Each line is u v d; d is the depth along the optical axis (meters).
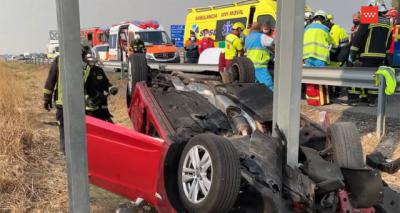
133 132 3.94
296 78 3.21
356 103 8.84
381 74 6.23
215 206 3.02
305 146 3.90
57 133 8.38
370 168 3.43
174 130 4.09
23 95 14.02
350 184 3.24
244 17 13.66
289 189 3.25
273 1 13.10
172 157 3.63
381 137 6.32
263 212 3.17
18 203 4.63
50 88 5.85
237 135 4.14
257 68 8.70
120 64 18.64
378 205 3.38
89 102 6.06
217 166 3.03
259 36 8.61
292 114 3.26
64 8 1.81
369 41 8.45
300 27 3.14
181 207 3.55
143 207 4.50
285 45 3.20
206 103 4.78
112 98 12.02
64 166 6.13
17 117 8.10
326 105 8.81
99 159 4.17
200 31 16.48
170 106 4.71
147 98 4.96
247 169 3.32
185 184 3.39
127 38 23.03
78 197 1.93
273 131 3.51
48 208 4.66
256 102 4.71
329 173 3.26
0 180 4.95
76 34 1.85
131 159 3.92
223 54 9.48
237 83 5.36
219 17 15.13
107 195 5.18
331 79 7.86
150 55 21.41
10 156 5.86
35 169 5.86
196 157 3.29
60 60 1.88
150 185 3.79
